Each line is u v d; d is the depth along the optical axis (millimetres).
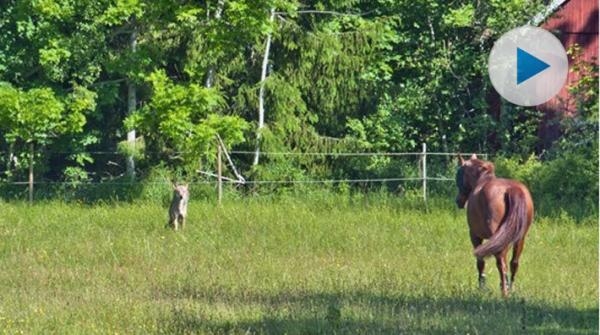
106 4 124250
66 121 123188
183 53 130375
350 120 136625
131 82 132375
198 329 49344
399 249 82750
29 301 58656
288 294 60719
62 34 124938
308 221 97438
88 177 141000
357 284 63781
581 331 49094
